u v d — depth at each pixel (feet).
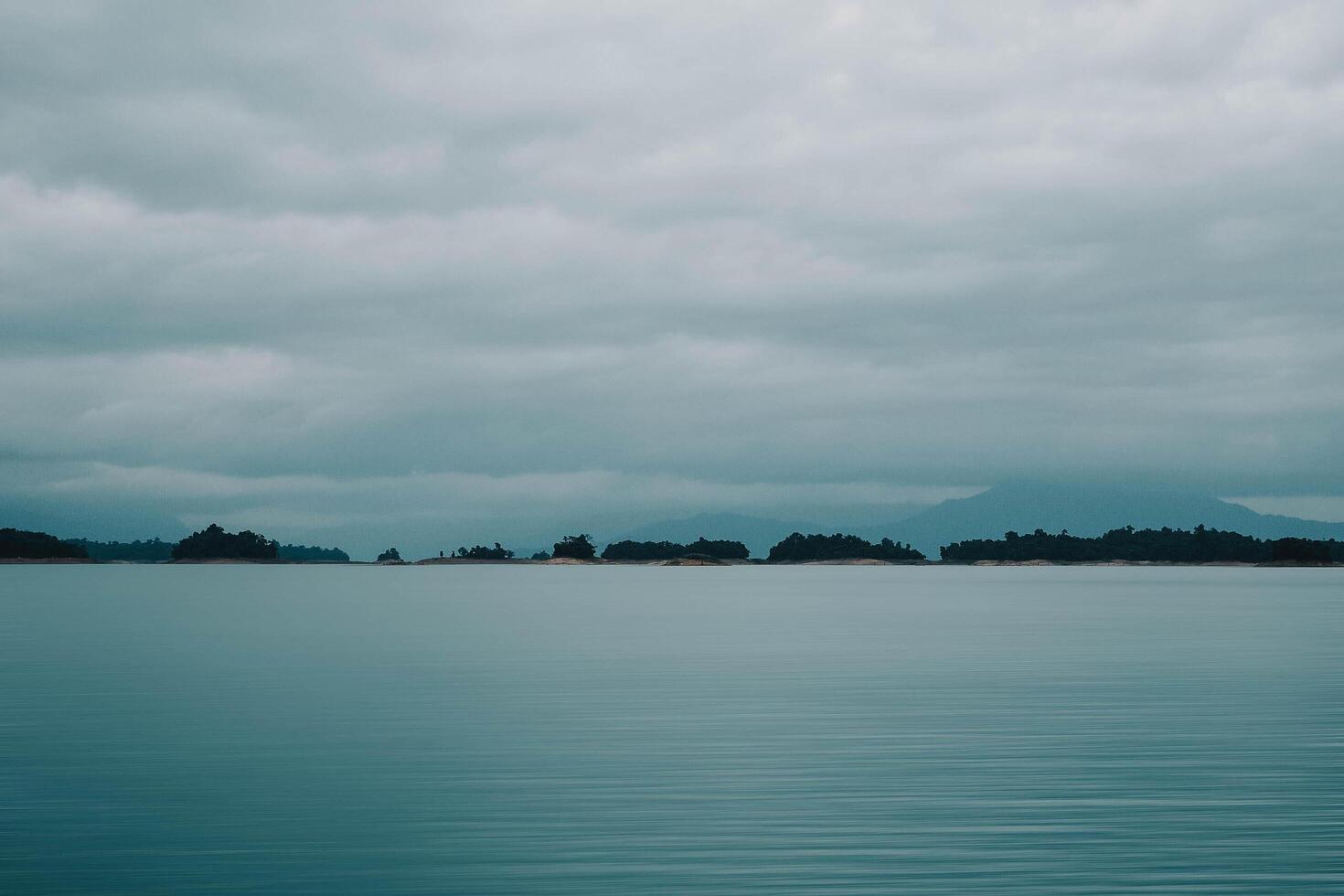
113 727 107.04
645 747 97.71
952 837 69.62
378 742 99.50
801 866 64.23
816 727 108.06
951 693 133.69
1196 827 71.77
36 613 324.19
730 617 312.91
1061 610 357.82
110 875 62.39
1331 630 250.98
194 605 377.91
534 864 64.44
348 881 61.46
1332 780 84.28
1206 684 142.61
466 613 332.39
